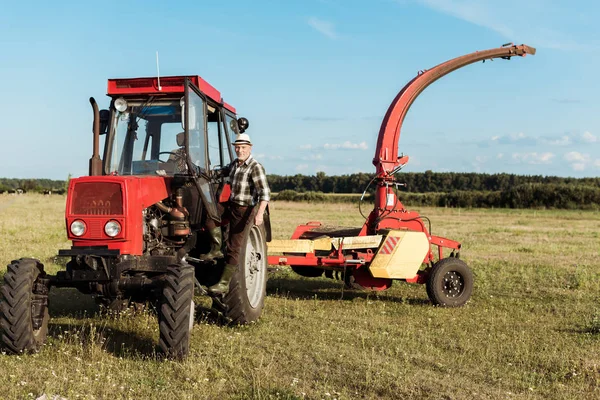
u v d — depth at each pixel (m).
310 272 10.05
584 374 5.12
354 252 8.51
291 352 5.51
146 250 5.77
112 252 5.33
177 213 6.07
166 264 5.53
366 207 43.22
